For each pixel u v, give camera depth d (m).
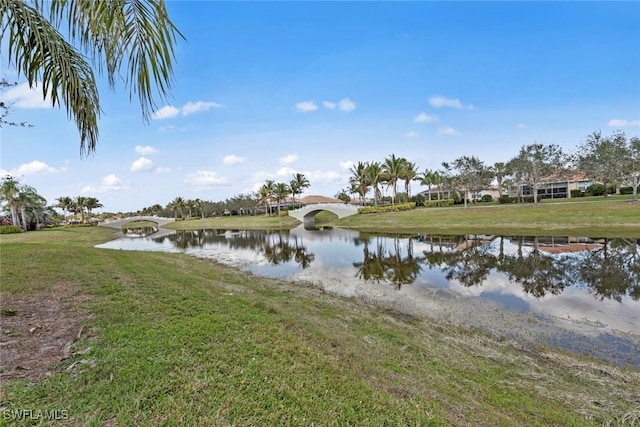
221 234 40.81
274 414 2.71
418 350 5.18
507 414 3.42
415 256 17.33
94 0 2.08
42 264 9.23
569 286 10.31
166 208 102.00
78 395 2.75
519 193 42.00
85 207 77.50
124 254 14.39
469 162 42.84
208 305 5.86
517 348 5.86
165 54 2.27
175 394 2.86
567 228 22.39
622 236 18.69
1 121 4.06
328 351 4.31
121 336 4.05
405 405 3.12
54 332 4.18
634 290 9.62
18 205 42.19
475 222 28.41
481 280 11.55
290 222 51.25
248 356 3.74
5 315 4.76
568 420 3.41
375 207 44.28
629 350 5.84
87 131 3.25
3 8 2.62
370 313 7.75
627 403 3.91
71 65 3.07
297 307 7.50
